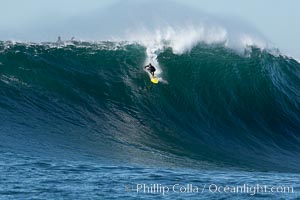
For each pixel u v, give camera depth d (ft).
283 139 376.48
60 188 254.06
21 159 291.58
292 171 322.55
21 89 368.68
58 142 322.55
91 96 374.63
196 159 325.62
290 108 401.49
